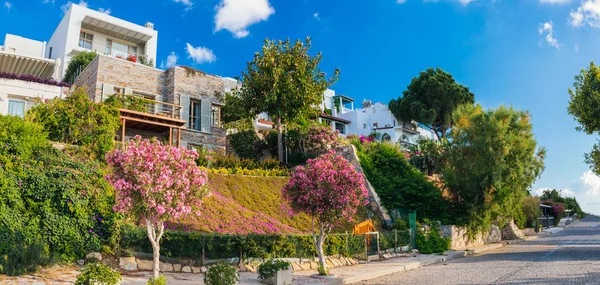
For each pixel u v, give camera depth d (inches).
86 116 703.7
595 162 965.2
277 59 1128.8
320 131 1147.3
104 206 531.2
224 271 417.1
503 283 464.4
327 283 501.7
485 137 1045.2
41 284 379.2
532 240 1385.3
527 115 1122.7
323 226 589.9
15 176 492.7
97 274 354.3
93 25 1680.6
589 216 4901.6
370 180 1031.6
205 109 1155.3
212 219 667.4
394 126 2178.9
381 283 515.2
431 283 492.7
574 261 658.8
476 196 1032.2
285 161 1161.4
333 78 1190.9
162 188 382.9
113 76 1026.7
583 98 917.2
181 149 424.5
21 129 550.9
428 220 976.3
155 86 1111.6
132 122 922.1
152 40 1802.4
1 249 432.5
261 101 1112.8
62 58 1606.8
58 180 514.6
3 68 1263.5
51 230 481.4
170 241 522.0
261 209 826.2
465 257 856.3
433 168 1259.2
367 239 788.0
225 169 947.3
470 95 1927.9
